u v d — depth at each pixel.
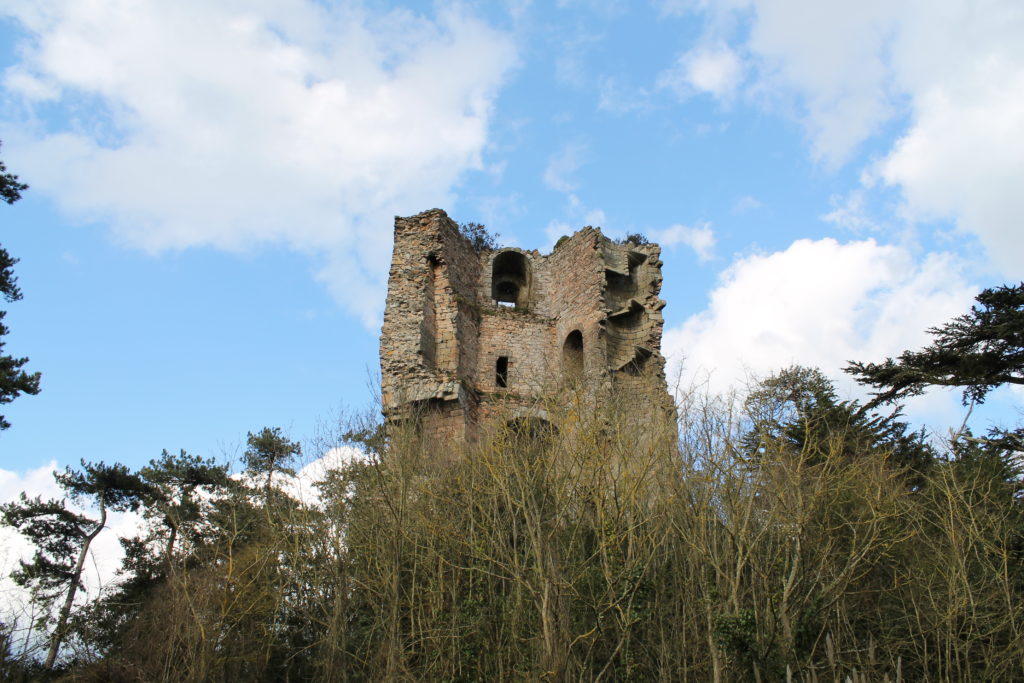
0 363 22.33
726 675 13.85
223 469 29.83
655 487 17.20
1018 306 21.61
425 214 31.11
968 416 21.08
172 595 20.59
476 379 30.00
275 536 20.02
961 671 15.37
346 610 17.28
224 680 17.86
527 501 16.19
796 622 14.37
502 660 14.95
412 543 17.50
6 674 18.95
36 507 27.11
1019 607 15.95
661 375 29.66
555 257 33.88
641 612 14.73
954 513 17.42
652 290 32.22
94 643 21.94
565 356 31.05
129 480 28.50
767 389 19.20
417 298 29.06
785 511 15.47
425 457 20.28
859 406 23.98
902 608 16.64
